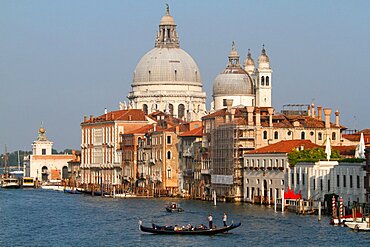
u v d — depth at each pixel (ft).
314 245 515.91
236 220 632.79
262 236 553.23
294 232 563.48
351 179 633.20
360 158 645.51
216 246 524.93
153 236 570.46
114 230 607.37
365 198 613.93
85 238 569.64
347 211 620.49
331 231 563.07
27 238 574.15
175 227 577.84
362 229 561.02
